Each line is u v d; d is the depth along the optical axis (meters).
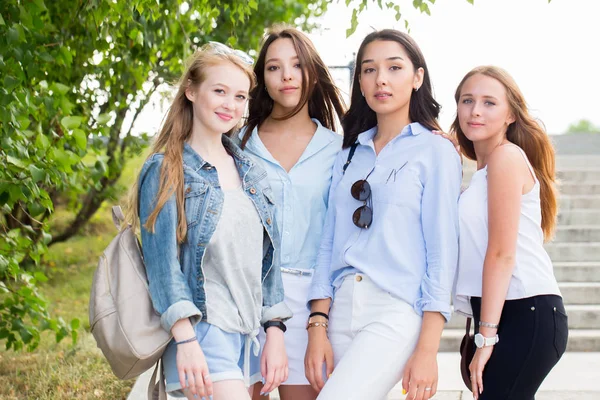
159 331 2.36
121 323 2.33
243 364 2.55
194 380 2.29
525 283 2.50
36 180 3.57
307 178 2.99
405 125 2.82
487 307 2.48
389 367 2.56
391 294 2.62
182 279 2.36
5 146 3.54
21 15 3.54
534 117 2.72
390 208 2.66
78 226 8.61
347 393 2.53
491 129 2.68
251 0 5.19
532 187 2.57
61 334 4.33
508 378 2.47
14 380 4.77
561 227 7.14
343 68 5.23
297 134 3.13
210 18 5.23
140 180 2.47
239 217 2.48
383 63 2.76
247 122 3.18
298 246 2.97
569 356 5.20
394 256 2.62
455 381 4.54
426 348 2.53
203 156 2.54
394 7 4.05
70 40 4.98
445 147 2.65
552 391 4.37
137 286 2.40
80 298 7.59
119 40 5.18
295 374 2.94
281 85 3.03
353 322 2.68
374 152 2.83
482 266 2.61
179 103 2.57
